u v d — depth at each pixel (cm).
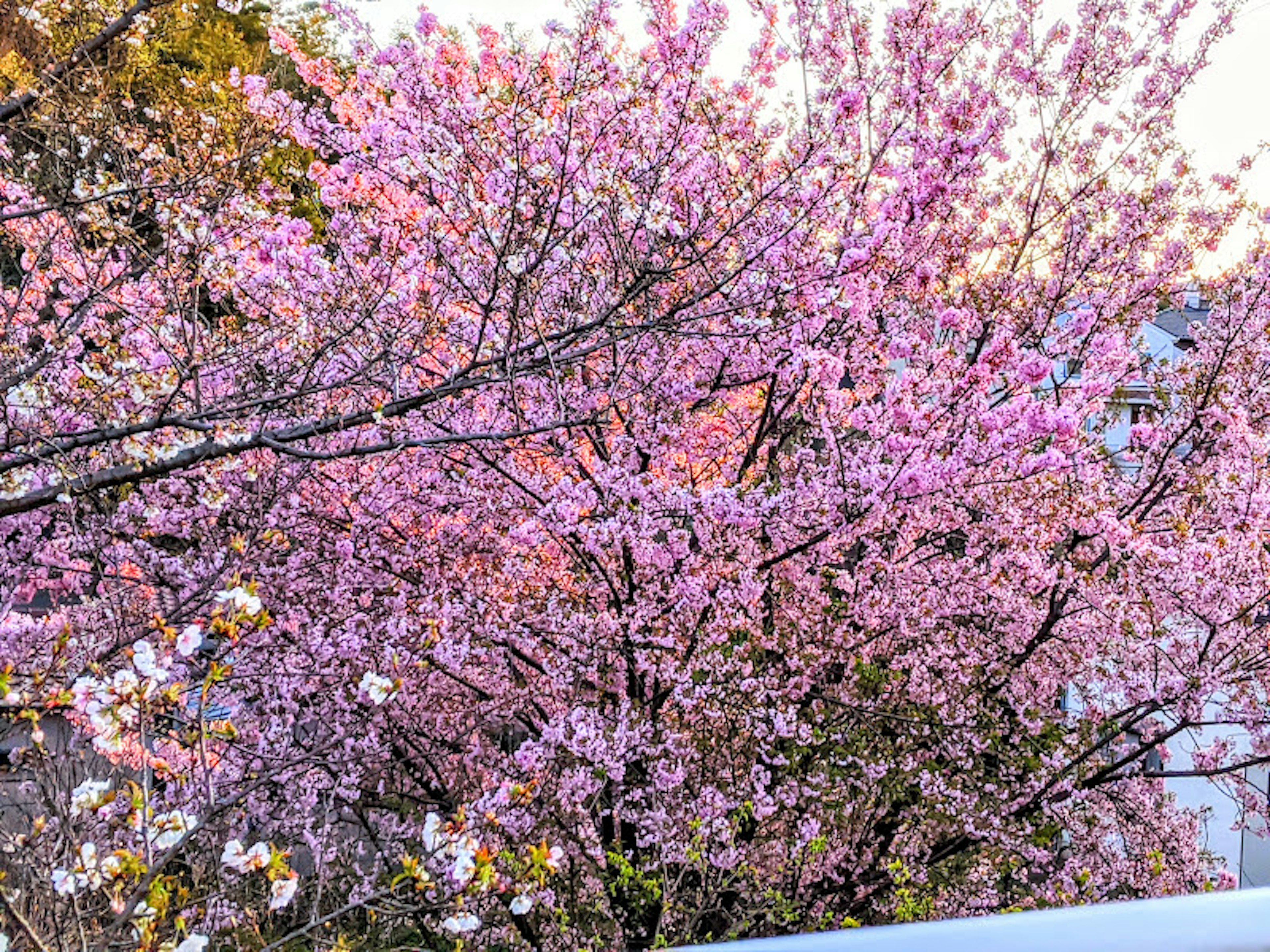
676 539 640
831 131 597
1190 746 1093
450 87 626
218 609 296
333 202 696
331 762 577
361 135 657
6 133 591
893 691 751
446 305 622
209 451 441
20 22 629
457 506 713
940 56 756
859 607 709
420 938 654
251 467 459
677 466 727
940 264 755
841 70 774
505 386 623
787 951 54
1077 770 771
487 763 770
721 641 670
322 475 665
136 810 288
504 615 682
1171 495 795
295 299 585
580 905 707
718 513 603
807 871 721
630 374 651
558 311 616
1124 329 855
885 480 610
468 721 778
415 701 711
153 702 299
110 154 600
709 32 616
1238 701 723
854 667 746
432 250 636
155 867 271
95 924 322
